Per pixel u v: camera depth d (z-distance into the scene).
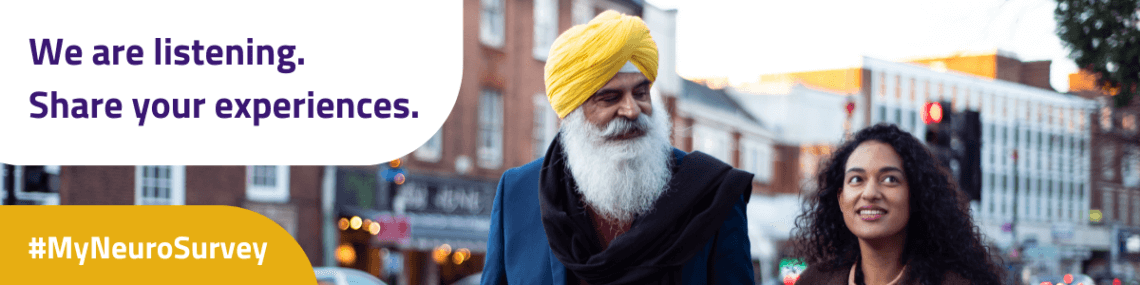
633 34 2.12
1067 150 58.72
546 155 2.32
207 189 17.91
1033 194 56.81
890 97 49.41
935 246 2.64
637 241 2.09
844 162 2.77
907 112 50.34
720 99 38.72
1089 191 58.62
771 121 41.88
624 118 2.15
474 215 22.58
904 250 2.68
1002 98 55.34
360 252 21.14
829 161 2.85
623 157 2.14
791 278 3.06
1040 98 57.34
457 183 22.11
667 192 2.16
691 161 2.21
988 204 53.56
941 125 10.02
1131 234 56.88
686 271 2.16
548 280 2.27
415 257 21.91
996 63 55.50
